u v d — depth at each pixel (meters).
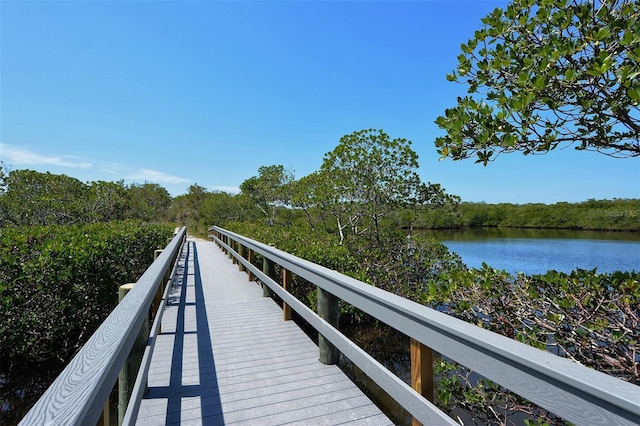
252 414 2.09
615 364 2.38
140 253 7.63
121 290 2.70
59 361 5.05
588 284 2.81
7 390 4.65
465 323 1.25
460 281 3.31
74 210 12.99
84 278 4.96
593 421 0.77
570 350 2.81
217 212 26.03
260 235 9.42
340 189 10.28
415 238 9.07
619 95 2.44
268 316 4.23
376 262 8.18
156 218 31.61
